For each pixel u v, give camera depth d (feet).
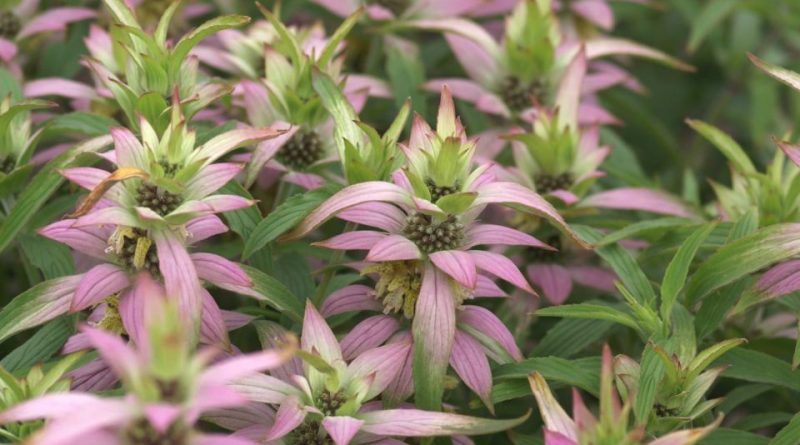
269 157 1.82
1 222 1.83
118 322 1.70
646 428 1.69
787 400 1.91
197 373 1.38
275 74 1.91
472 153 1.69
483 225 1.72
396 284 1.70
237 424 1.67
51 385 1.60
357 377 1.65
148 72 1.79
